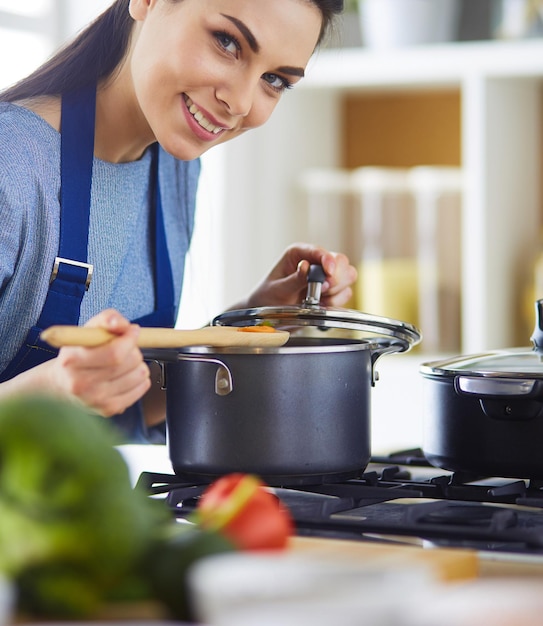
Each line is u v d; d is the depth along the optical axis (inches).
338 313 52.4
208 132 56.6
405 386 103.7
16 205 56.7
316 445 46.4
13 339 59.6
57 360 43.4
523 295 107.0
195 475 47.8
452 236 105.7
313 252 63.6
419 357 104.7
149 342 43.4
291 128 111.4
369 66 104.0
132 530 25.0
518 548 37.5
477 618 22.4
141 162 65.2
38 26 118.6
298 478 46.6
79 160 60.6
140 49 56.6
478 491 46.4
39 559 24.4
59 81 61.6
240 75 54.4
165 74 55.1
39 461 24.3
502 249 103.9
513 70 99.0
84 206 60.7
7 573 24.7
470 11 107.5
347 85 108.6
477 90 100.4
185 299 91.5
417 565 25.8
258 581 23.6
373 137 118.5
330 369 46.6
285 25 53.7
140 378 42.4
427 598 23.6
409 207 106.0
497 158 102.7
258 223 109.1
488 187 100.8
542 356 51.4
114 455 25.4
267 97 57.4
